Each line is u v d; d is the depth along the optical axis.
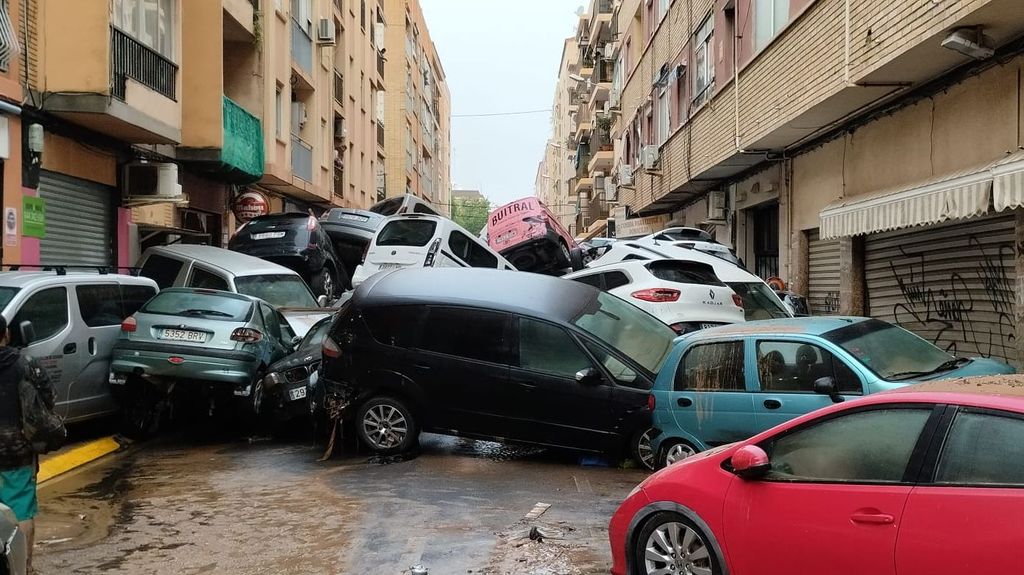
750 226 18.66
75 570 5.13
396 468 7.97
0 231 10.73
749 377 6.89
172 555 5.41
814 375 6.59
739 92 15.09
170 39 14.45
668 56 22.33
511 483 7.31
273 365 9.77
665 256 11.99
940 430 3.55
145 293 10.46
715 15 17.17
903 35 9.00
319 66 26.19
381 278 9.16
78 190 13.08
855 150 12.55
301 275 15.39
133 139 13.98
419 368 8.36
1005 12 7.70
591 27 45.12
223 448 9.27
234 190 20.02
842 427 3.91
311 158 25.27
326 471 7.91
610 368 8.00
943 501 3.38
